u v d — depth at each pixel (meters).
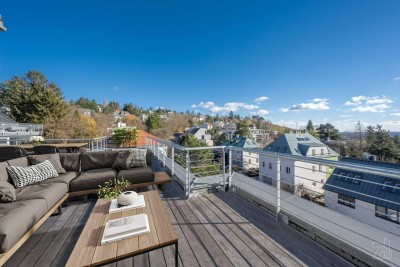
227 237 1.89
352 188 7.36
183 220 2.25
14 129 8.36
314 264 1.49
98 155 3.52
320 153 13.69
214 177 3.51
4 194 1.85
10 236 1.32
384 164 7.57
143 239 1.23
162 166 5.23
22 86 14.33
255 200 2.69
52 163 3.08
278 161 2.19
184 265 1.51
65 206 2.65
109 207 1.74
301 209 2.01
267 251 1.67
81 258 1.05
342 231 1.60
